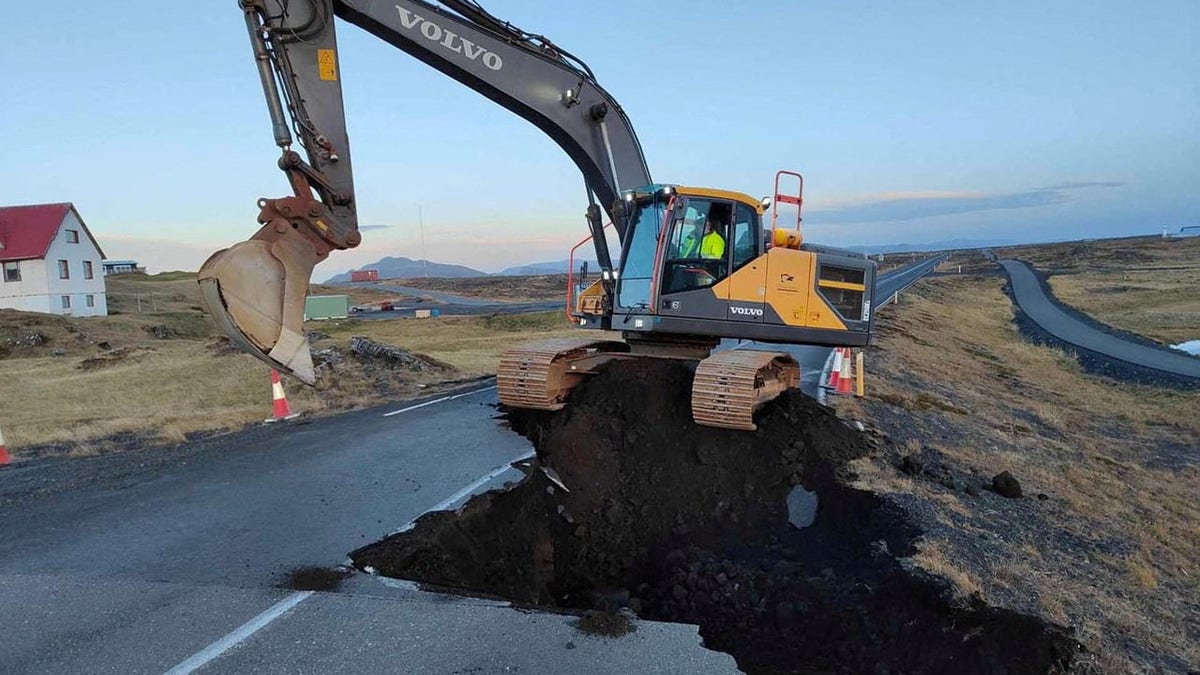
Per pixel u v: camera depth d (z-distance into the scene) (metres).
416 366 17.98
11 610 5.07
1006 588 6.07
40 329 39.00
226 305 6.96
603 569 7.72
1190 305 51.69
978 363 30.12
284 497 7.61
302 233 7.50
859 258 10.49
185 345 29.78
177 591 5.37
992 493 9.50
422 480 8.09
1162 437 20.02
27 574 5.69
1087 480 12.76
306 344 7.45
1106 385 28.72
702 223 9.25
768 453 8.40
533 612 5.21
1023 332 42.81
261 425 12.02
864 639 5.83
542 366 8.92
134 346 30.72
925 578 5.94
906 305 43.44
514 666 4.42
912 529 6.99
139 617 4.95
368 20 8.70
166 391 17.73
